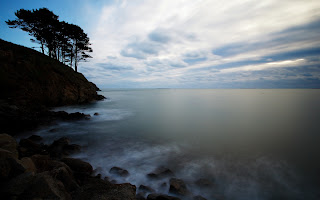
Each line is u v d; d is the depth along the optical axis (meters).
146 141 11.89
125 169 7.41
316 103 37.34
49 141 11.05
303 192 6.15
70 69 33.91
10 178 3.42
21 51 22.11
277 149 10.41
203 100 48.88
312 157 9.16
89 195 3.85
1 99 14.92
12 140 5.40
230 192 6.03
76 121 17.36
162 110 27.86
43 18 29.91
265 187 6.40
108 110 26.67
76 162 6.61
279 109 27.95
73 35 35.72
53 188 3.30
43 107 18.56
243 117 21.30
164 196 4.84
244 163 8.42
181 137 12.98
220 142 11.79
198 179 6.79
